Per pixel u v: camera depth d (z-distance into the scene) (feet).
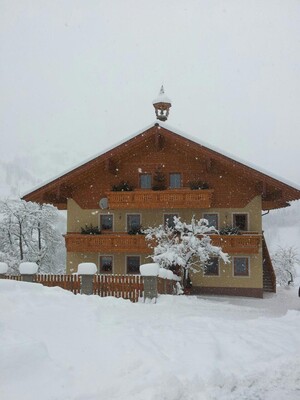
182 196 83.71
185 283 77.20
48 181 86.63
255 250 79.66
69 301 34.50
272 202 92.89
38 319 27.25
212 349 22.72
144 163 89.30
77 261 89.61
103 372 18.71
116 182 90.02
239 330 28.94
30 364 18.12
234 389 18.13
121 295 53.47
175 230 80.43
